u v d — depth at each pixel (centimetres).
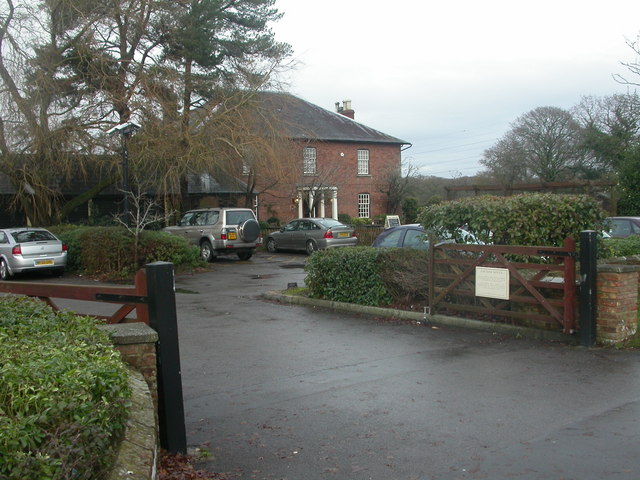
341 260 1105
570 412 529
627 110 3397
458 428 501
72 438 249
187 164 2169
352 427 513
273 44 2586
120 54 2291
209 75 2462
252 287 1508
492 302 896
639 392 579
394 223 3572
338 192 3872
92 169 2392
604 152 4031
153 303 452
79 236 1905
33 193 2147
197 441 491
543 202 873
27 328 423
